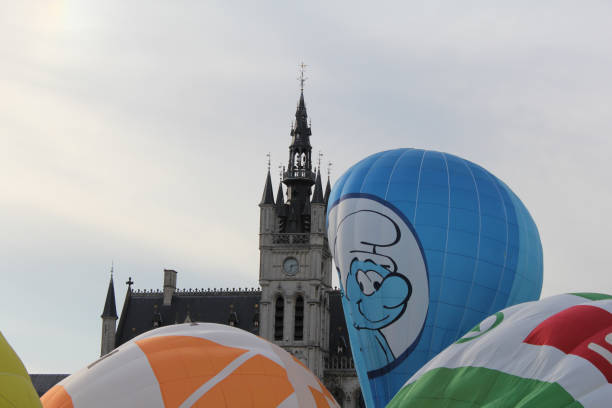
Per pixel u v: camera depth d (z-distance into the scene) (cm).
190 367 4234
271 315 14425
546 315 4084
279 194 14988
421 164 7612
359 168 7788
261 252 14562
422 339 7150
